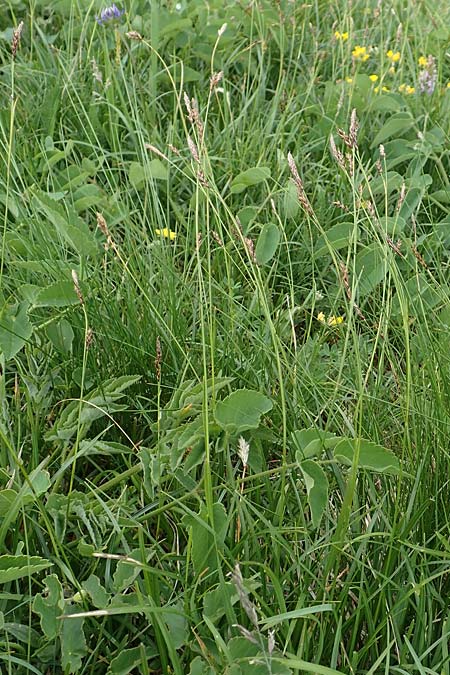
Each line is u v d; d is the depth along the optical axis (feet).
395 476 6.47
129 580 5.63
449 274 9.20
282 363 7.35
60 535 6.09
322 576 5.95
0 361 6.79
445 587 6.12
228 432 6.23
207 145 10.41
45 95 11.03
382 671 5.74
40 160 10.21
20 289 7.39
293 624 5.43
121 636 5.79
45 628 5.35
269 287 9.20
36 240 8.63
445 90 12.03
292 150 10.91
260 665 5.05
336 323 8.26
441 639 5.59
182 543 6.37
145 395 7.47
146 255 8.83
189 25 12.25
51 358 7.48
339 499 6.68
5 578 5.30
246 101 11.28
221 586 5.38
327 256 9.46
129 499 6.61
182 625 5.56
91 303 7.59
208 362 7.36
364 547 6.00
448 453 6.48
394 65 12.85
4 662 5.53
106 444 6.67
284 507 6.31
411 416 6.87
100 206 9.43
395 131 10.69
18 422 6.57
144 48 12.19
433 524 6.32
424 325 7.72
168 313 7.77
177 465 6.24
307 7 12.92
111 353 7.56
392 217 9.13
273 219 9.40
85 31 11.96
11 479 5.97
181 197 10.39
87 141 10.93
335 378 7.81
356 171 10.18
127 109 11.26
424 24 14.24
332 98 11.50
